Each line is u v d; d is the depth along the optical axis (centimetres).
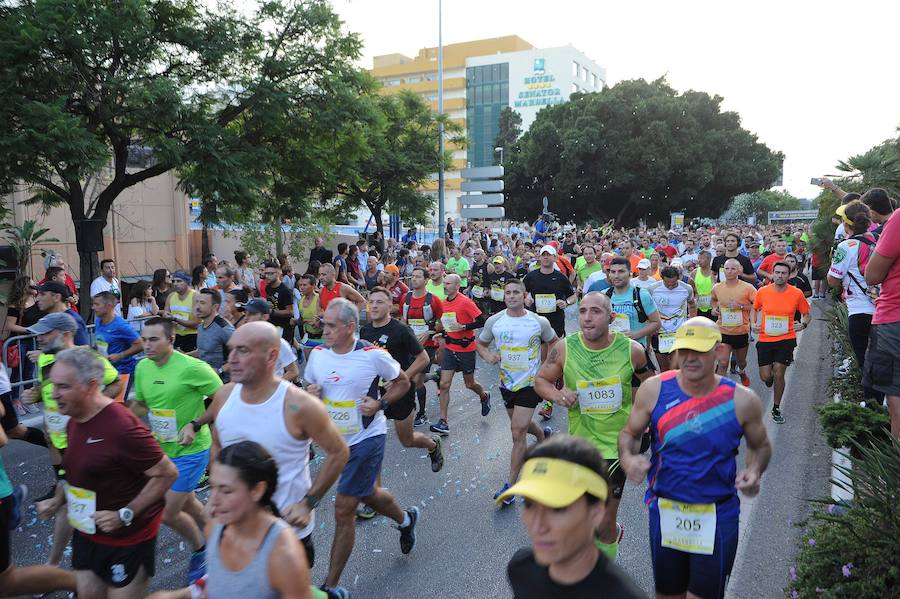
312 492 356
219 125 1380
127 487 352
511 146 6112
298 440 360
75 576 385
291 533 257
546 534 190
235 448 257
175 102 1239
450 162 2809
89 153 1101
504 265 1434
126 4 1159
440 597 452
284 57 1466
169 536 553
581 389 455
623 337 457
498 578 477
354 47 1515
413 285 875
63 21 1089
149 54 1277
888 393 474
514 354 607
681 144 5231
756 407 334
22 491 392
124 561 355
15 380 916
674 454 342
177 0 1343
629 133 5184
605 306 445
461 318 820
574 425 468
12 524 381
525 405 610
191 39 1294
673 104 5188
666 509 346
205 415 457
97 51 1173
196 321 951
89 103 1224
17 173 1128
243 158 1362
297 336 1384
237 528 259
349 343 474
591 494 191
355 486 450
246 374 349
